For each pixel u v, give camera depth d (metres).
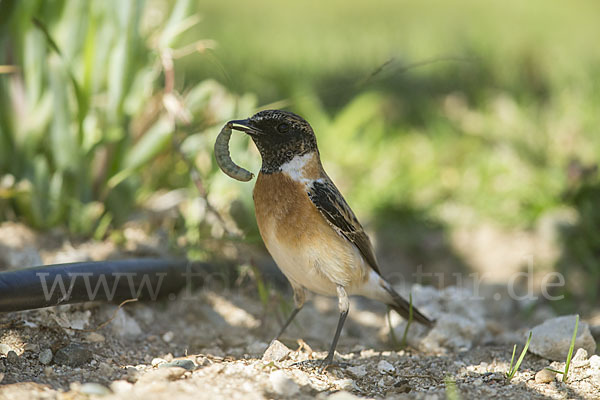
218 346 9.24
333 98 18.47
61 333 8.23
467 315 10.10
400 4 32.91
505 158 14.65
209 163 11.94
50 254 10.34
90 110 11.33
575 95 17.34
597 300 11.58
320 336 10.26
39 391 6.65
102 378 7.30
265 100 17.45
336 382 7.63
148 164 12.27
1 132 10.99
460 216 13.52
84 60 10.88
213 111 11.98
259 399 6.81
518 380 7.94
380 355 9.02
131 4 10.89
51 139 10.99
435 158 15.20
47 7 11.20
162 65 11.71
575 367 8.22
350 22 28.52
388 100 17.89
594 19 27.70
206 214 11.24
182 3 11.10
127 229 11.36
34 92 11.27
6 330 8.03
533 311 11.53
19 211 11.15
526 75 19.30
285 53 22.53
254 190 8.47
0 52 10.92
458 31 25.05
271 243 8.41
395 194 13.90
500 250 12.74
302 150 8.24
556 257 12.33
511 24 26.70
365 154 15.38
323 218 8.20
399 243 13.08
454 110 17.36
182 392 6.84
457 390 7.56
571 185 13.02
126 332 8.96
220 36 24.28
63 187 10.91
